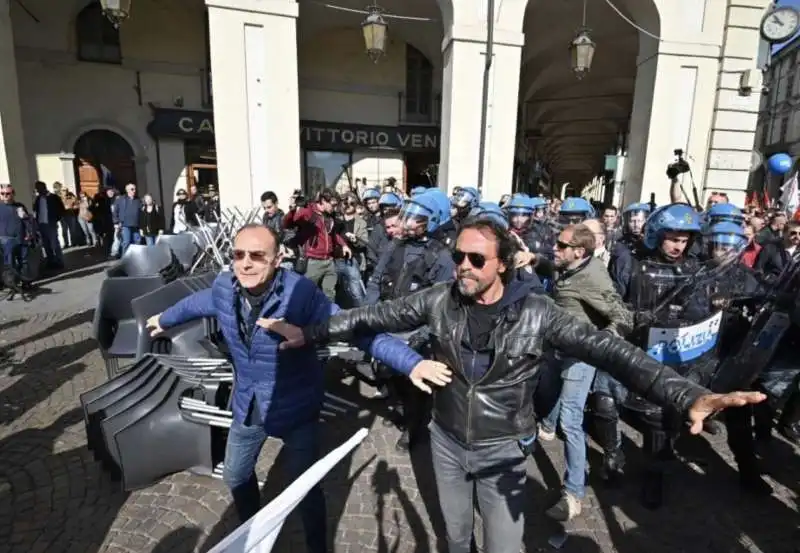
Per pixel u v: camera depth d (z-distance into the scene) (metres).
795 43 32.19
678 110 9.12
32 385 4.11
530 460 3.19
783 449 3.38
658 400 1.40
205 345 3.13
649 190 9.32
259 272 1.86
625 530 2.53
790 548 2.42
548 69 14.20
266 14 7.77
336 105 13.32
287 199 8.26
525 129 16.20
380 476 2.96
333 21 12.05
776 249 4.95
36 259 8.45
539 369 1.66
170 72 12.23
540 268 3.50
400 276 3.29
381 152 13.81
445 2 8.45
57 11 11.26
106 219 11.24
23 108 11.30
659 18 8.81
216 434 2.92
